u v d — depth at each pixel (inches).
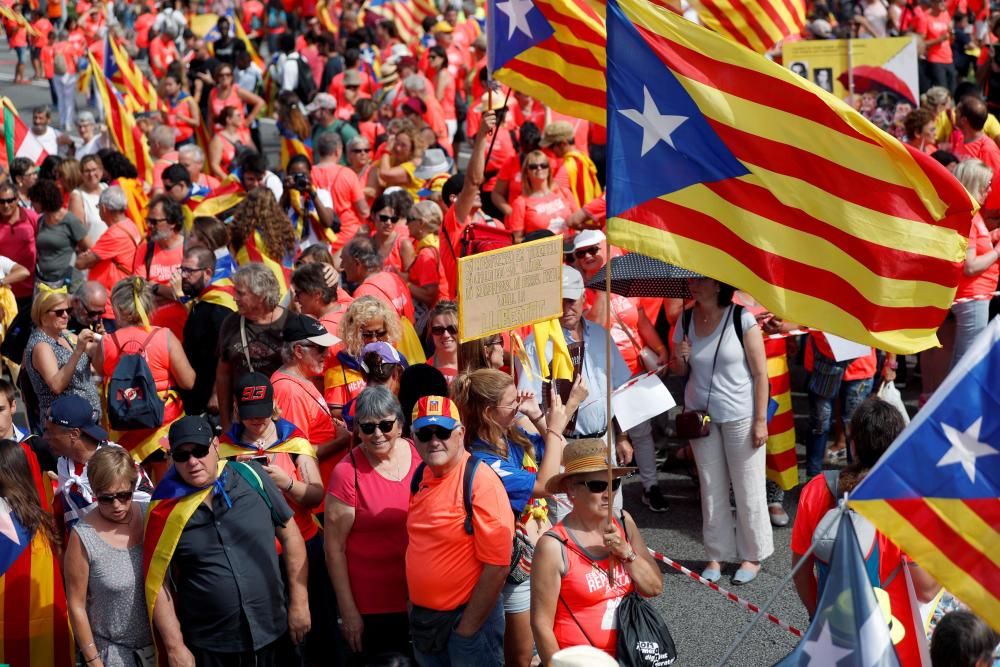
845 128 190.1
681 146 198.1
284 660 220.8
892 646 162.9
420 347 309.1
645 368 307.0
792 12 409.7
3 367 412.8
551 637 186.2
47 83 975.6
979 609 163.2
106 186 450.0
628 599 188.5
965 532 163.6
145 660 210.5
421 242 350.6
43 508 224.7
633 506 333.4
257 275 270.4
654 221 198.7
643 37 197.0
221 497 208.2
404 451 220.8
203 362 299.9
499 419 219.6
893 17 685.3
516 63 305.1
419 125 520.4
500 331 231.6
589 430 274.8
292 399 249.4
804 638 166.9
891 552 196.5
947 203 191.2
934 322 198.4
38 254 397.7
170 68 709.9
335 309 292.8
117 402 264.8
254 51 843.4
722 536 284.5
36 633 217.3
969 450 164.1
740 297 323.6
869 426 201.2
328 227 421.4
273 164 710.5
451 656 203.3
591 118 302.5
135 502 215.3
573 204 414.9
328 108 581.3
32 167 465.1
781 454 310.7
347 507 215.0
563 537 188.2
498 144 454.9
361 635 217.9
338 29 949.2
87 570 206.5
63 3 963.3
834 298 198.5
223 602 207.0
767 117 194.1
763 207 197.6
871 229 194.5
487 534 197.5
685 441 337.1
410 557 203.9
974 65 740.7
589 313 305.7
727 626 265.6
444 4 896.9
